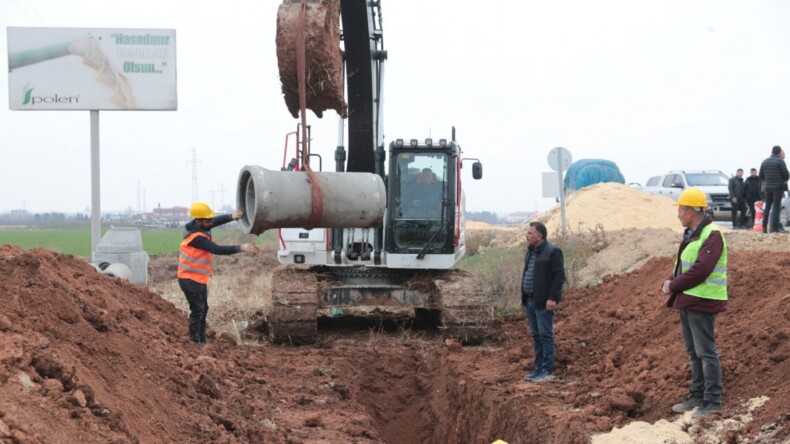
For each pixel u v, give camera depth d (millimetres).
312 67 6965
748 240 15398
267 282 18578
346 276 13477
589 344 10312
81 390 4945
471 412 9797
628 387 8000
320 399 9086
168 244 42344
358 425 8117
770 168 18172
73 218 105875
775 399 6586
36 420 4273
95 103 13742
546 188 18188
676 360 8109
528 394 8836
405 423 11141
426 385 11477
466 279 12938
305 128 6168
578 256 16891
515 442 8336
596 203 25891
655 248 16141
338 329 13688
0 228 73438
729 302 9008
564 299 13289
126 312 8523
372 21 11227
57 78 13648
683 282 7016
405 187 12953
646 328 9594
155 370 6812
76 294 7250
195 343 9617
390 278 13453
